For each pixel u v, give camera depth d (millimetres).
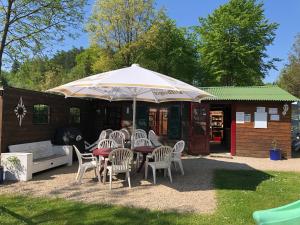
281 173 10328
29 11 13492
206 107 14945
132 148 9383
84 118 15086
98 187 7895
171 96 10234
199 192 7570
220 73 28688
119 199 6859
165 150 8594
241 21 27969
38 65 15375
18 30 13828
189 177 9328
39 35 14156
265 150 14609
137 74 7789
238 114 14898
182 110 15367
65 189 7637
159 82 7410
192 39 33500
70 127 12539
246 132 14812
